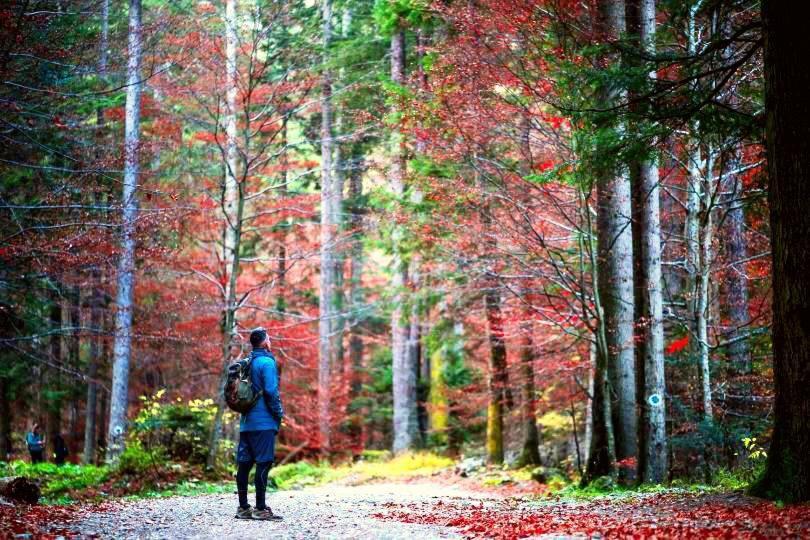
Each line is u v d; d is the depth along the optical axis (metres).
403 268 22.58
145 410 17.86
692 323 16.53
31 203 16.92
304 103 19.92
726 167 15.88
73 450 31.08
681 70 10.23
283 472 23.30
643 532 6.51
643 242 13.57
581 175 11.28
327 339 27.33
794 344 7.97
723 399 14.87
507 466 22.23
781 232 8.08
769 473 8.25
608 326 14.38
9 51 12.34
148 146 16.92
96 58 14.62
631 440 14.12
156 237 17.98
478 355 28.41
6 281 16.38
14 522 7.38
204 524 8.05
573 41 12.95
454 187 14.83
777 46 8.16
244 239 26.25
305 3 19.19
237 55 18.61
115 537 6.87
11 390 24.72
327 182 24.58
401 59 24.09
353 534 7.20
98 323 24.03
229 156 19.27
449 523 8.38
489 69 13.38
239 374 8.63
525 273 16.30
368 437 38.22
